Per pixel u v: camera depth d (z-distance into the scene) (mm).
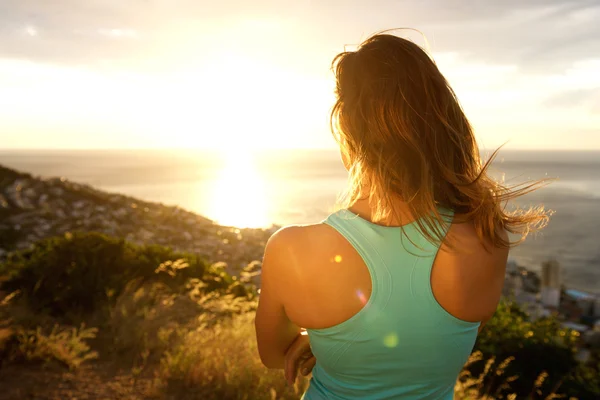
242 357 4559
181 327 5633
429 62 1130
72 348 4723
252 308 6625
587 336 15305
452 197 1127
